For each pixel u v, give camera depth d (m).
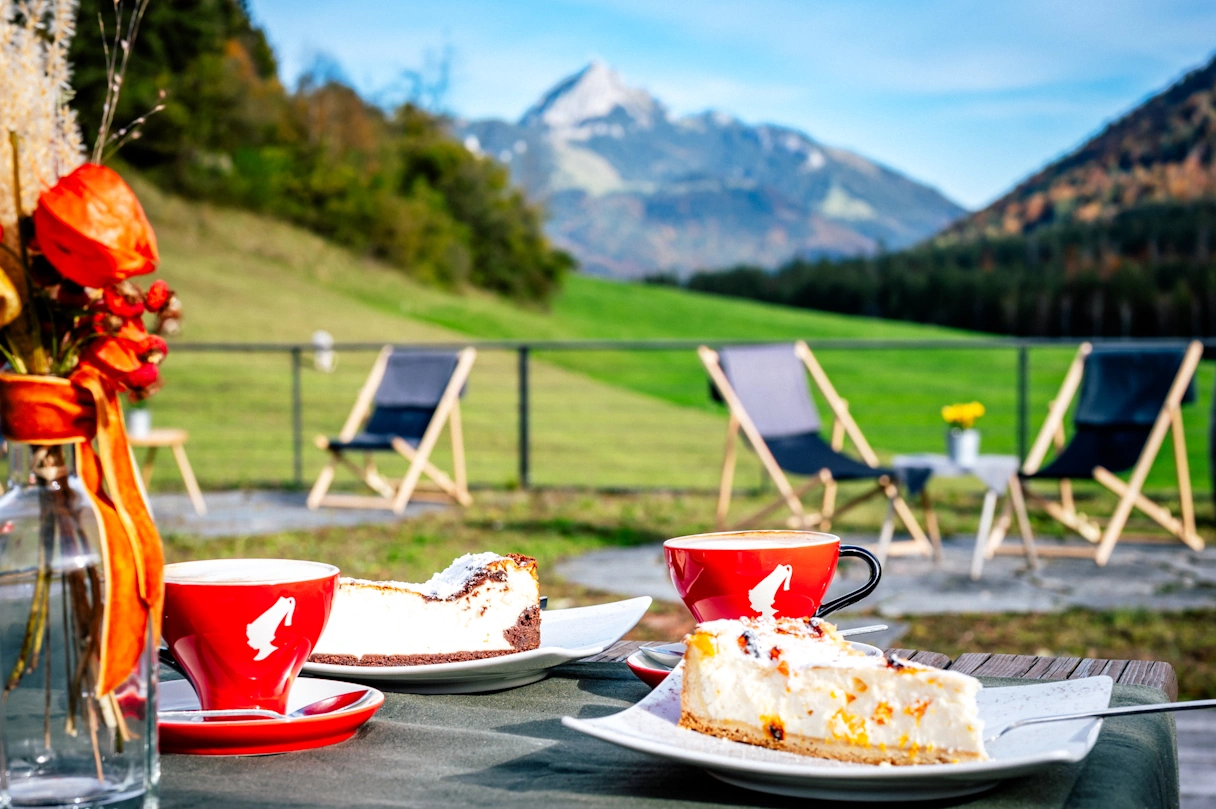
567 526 4.92
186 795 0.55
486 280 36.44
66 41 0.59
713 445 12.55
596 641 0.86
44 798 0.53
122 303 0.56
